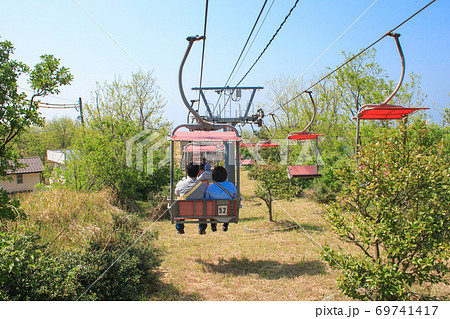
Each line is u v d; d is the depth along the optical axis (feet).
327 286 21.22
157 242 32.81
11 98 22.71
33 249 18.11
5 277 14.34
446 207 15.60
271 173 41.98
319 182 55.01
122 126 54.85
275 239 33.42
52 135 168.25
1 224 24.98
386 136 18.08
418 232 14.94
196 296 20.20
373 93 60.59
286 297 19.67
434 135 35.37
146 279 23.06
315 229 36.29
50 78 23.36
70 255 20.33
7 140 22.90
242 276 23.81
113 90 82.48
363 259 16.47
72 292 16.52
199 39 15.43
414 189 16.34
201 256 28.86
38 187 53.93
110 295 19.33
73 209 34.47
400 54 16.37
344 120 65.16
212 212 23.53
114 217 30.58
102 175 50.72
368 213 17.92
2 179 23.61
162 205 47.62
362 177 17.33
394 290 15.29
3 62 22.86
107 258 20.67
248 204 57.82
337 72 64.75
